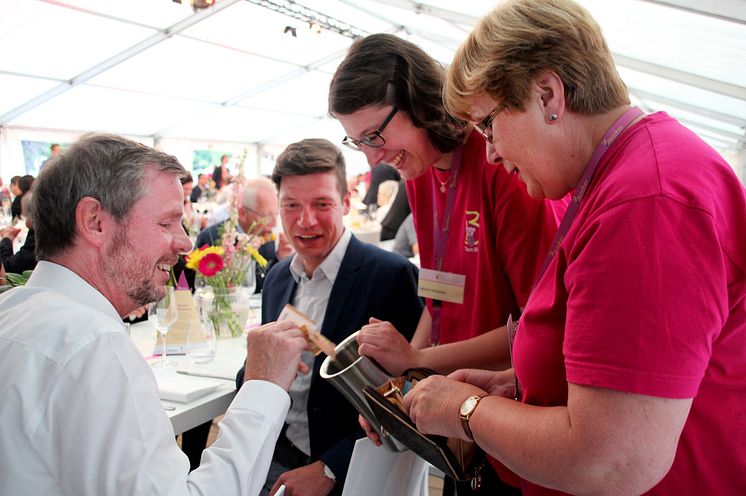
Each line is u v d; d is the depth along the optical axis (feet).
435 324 4.69
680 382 1.93
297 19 21.59
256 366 3.80
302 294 5.87
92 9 18.33
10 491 2.61
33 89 22.80
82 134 3.31
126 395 2.65
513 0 2.49
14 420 2.59
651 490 2.44
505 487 3.78
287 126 39.34
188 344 6.05
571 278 2.20
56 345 2.68
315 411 5.19
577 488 2.18
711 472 2.38
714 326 2.00
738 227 2.13
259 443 3.37
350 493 3.86
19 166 25.16
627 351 1.96
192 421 4.57
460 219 4.27
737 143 24.29
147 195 3.12
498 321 4.17
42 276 3.10
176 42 22.52
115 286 3.18
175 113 30.96
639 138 2.32
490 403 2.63
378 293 5.35
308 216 5.38
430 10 20.52
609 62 2.44
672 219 2.00
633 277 1.98
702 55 13.70
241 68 27.58
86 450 2.54
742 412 2.33
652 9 11.94
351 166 39.01
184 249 3.38
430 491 7.89
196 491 2.93
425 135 3.97
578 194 2.55
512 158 2.61
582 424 2.08
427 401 2.90
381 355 4.02
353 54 3.86
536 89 2.38
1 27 18.04
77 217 3.00
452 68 2.67
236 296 7.14
